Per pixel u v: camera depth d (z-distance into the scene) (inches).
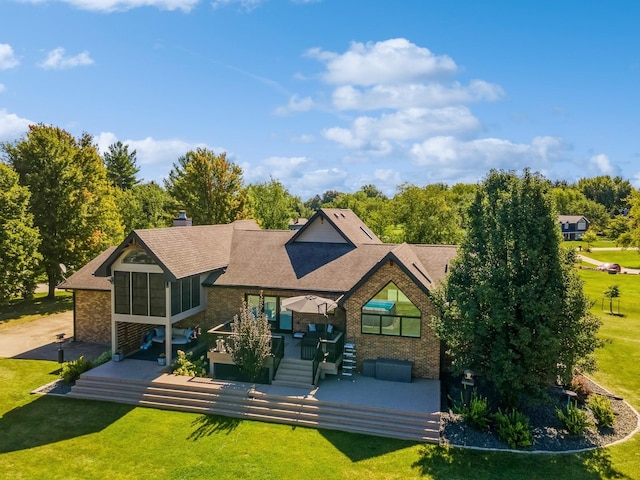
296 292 1036.5
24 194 1434.5
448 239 2110.0
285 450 666.2
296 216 2866.6
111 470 615.2
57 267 1641.2
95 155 1877.5
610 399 848.3
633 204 3058.6
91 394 855.7
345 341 949.8
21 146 1620.3
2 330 1277.1
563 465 624.4
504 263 710.5
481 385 857.5
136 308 972.6
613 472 606.9
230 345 891.4
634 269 2785.4
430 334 884.6
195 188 2182.6
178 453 658.8
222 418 773.3
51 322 1366.9
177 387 845.8
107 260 956.0
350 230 1248.2
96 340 1169.4
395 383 864.9
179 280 973.2
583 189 6761.8
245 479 593.0
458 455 650.2
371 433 716.0
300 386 847.1
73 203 1619.1
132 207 2635.3
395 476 599.5
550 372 699.4
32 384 903.7
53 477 599.5
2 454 655.1
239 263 1157.1
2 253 1363.2
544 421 746.8
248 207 2315.5
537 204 714.8
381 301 907.4
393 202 2358.5
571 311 689.0
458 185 4586.6
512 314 689.6
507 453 655.8
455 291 741.3
